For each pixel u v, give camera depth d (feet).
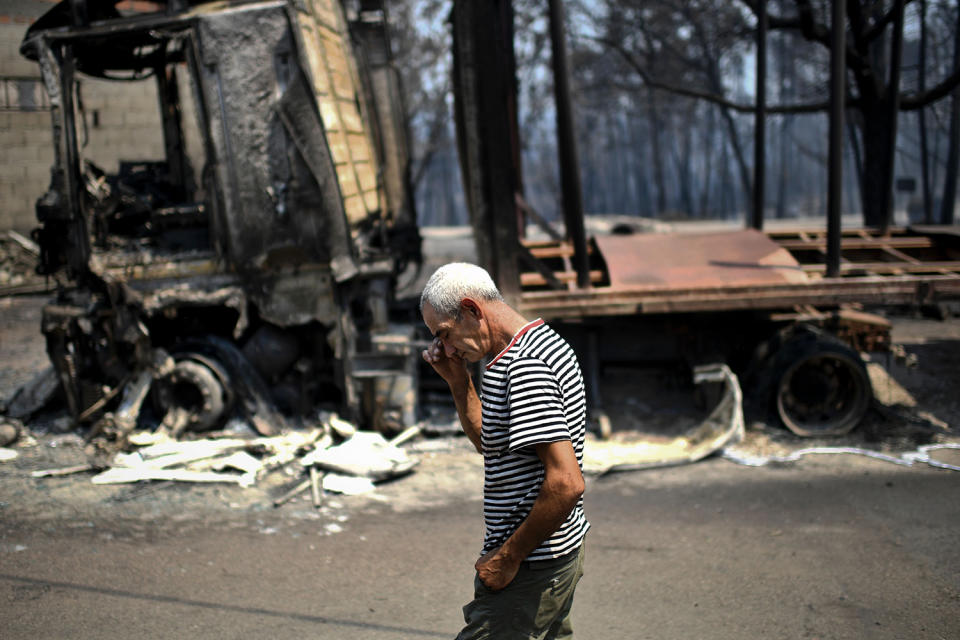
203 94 17.39
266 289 18.08
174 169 22.71
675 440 18.51
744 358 20.35
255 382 18.52
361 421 18.76
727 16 66.03
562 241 22.70
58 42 17.58
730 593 11.19
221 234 18.03
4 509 14.10
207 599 10.94
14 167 37.40
